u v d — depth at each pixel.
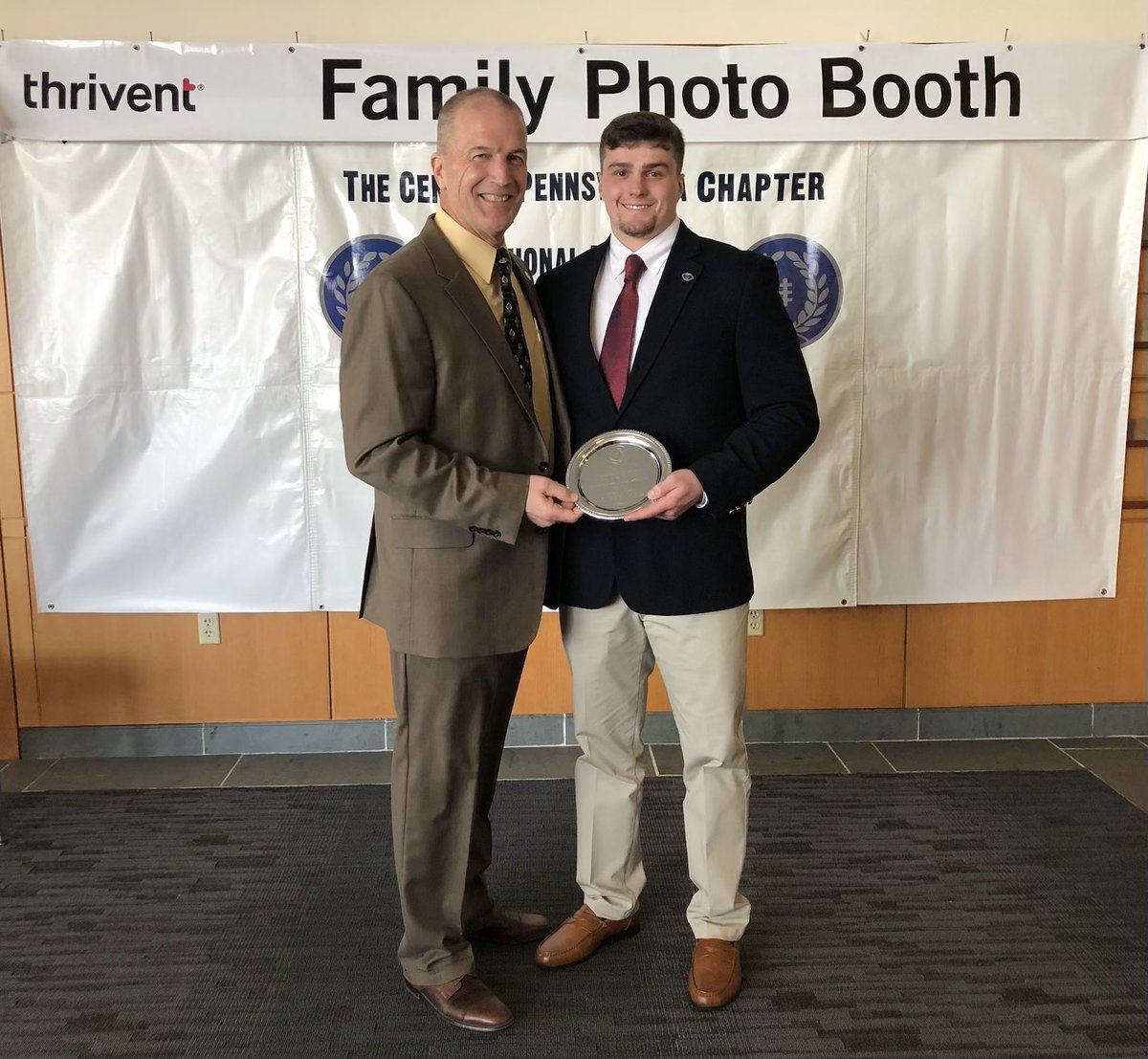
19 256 2.82
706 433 1.81
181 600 3.01
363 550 2.99
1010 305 2.94
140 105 2.74
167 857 2.44
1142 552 3.12
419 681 1.73
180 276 2.85
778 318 1.82
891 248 2.90
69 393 2.88
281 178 2.82
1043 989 1.92
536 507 1.64
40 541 2.95
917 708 3.18
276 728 3.12
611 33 2.86
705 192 2.85
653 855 2.43
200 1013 1.86
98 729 3.09
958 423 2.99
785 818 2.63
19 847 2.49
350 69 2.75
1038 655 3.17
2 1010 1.87
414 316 1.62
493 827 2.59
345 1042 1.78
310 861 2.42
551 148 2.83
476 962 2.01
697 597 1.80
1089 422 3.01
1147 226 2.95
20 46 2.72
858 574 3.05
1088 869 2.36
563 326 1.88
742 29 2.87
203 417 2.92
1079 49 2.81
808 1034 1.80
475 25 2.84
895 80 2.80
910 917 2.16
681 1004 1.88
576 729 2.00
